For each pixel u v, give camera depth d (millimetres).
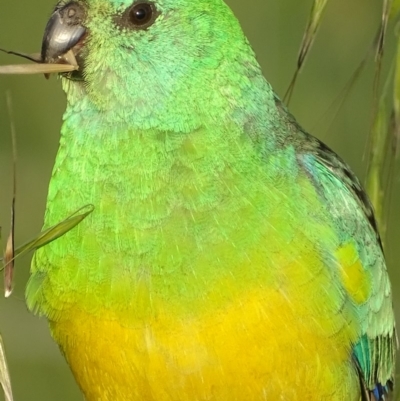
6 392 1595
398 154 1644
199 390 1625
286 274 1621
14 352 1724
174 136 1628
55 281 1627
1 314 1722
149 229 1621
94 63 1633
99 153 1629
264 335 1620
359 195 1658
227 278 1618
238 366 1622
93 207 1620
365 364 1651
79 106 1636
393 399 1671
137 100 1630
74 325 1627
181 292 1619
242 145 1630
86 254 1623
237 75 1636
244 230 1621
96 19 1633
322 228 1633
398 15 1633
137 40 1631
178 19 1632
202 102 1631
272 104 1644
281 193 1628
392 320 1666
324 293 1627
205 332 1620
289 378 1627
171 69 1631
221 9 1637
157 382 1625
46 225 1633
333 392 1636
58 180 1633
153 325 1620
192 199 1623
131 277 1620
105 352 1626
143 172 1626
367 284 1646
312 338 1626
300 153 1644
